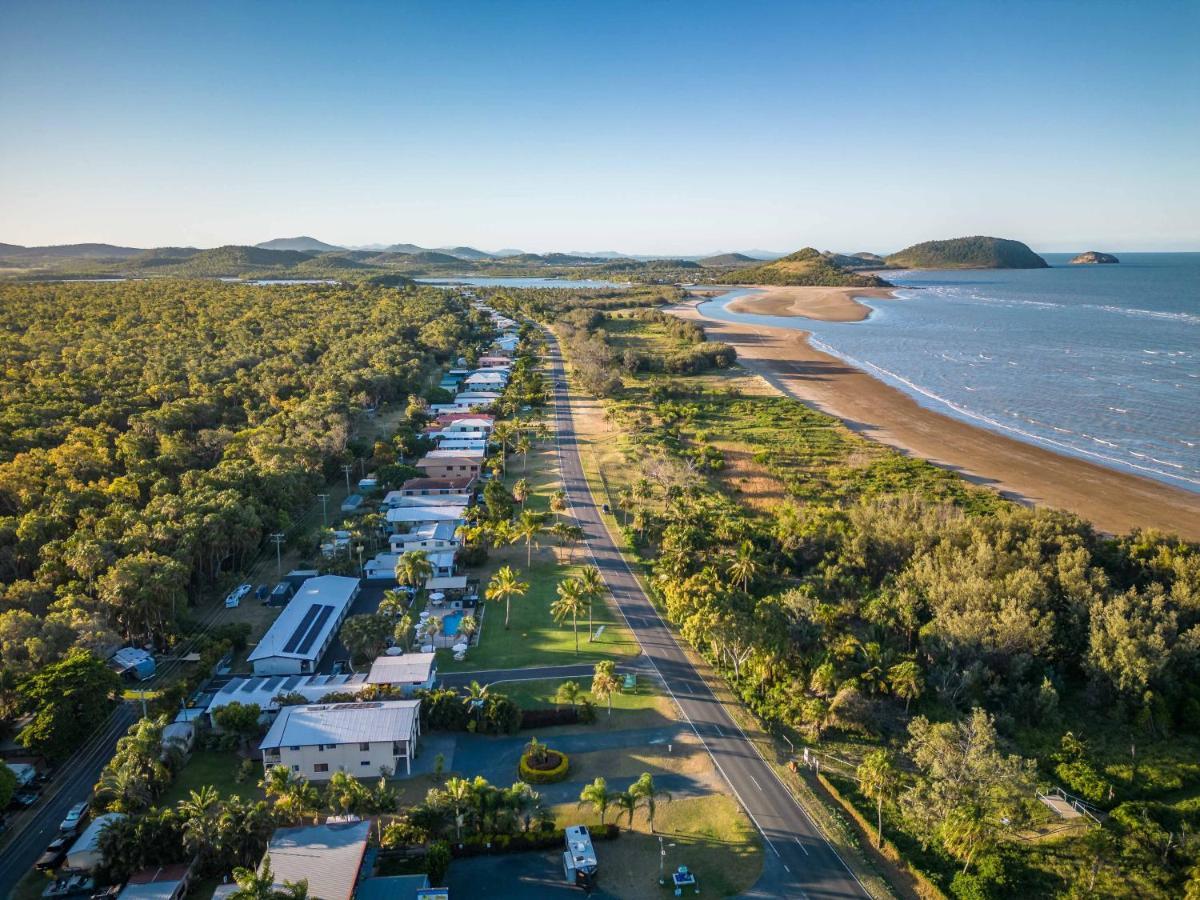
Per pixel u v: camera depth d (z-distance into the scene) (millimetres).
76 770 80062
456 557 130750
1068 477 174750
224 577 123938
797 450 194250
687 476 166250
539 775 77938
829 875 67000
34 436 165125
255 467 154875
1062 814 74375
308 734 79062
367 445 187375
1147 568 115688
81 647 89875
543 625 111000
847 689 88250
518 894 64625
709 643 102250
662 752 83375
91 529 121750
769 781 78938
